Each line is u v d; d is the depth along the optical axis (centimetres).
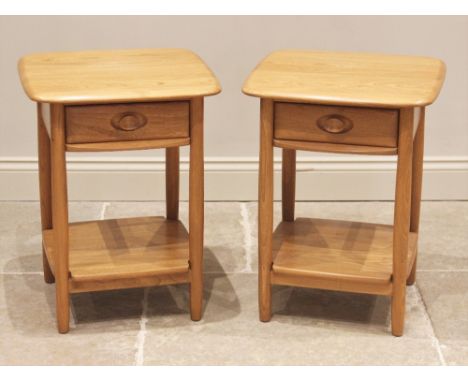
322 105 260
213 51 362
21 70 280
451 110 371
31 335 283
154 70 279
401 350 276
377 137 260
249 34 360
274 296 306
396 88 263
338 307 300
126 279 283
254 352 274
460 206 378
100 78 271
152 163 378
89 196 381
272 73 277
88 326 288
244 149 377
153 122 264
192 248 284
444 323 290
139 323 290
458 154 378
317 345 278
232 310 298
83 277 279
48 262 311
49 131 266
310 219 322
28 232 354
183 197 383
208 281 316
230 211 373
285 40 361
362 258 291
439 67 288
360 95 257
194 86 265
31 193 381
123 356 272
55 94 255
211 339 281
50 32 358
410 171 263
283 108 264
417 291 310
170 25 359
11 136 373
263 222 279
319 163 378
